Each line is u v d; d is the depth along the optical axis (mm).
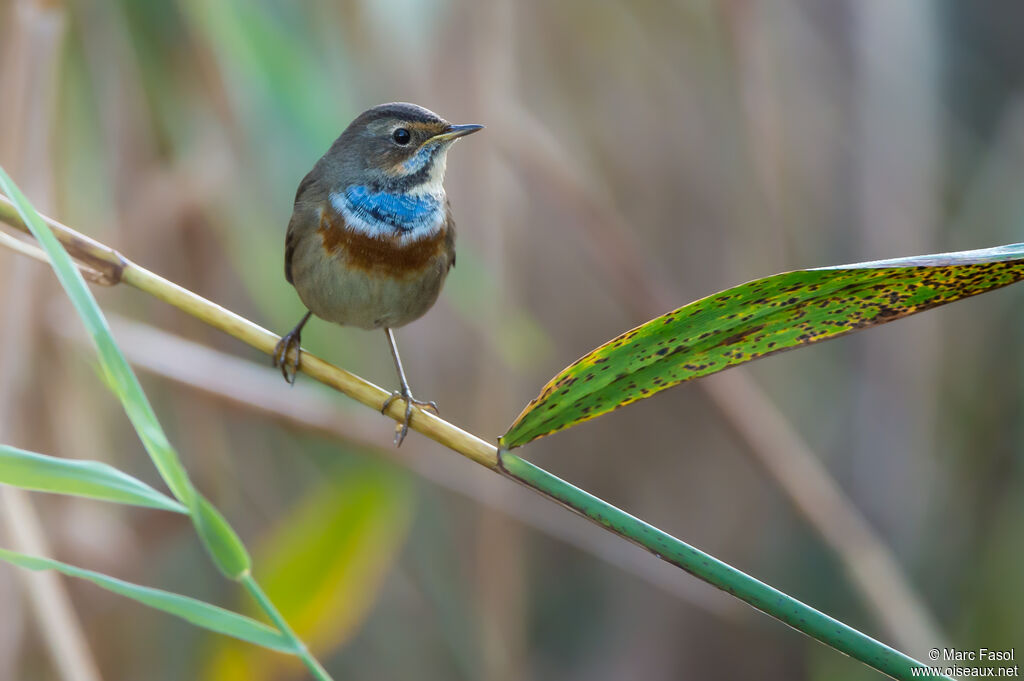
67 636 7387
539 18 11586
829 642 4766
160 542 11188
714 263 12062
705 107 12117
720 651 13047
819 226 11508
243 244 10086
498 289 9727
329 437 9523
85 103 9570
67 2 9164
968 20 13258
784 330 5203
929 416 11312
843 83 11086
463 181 9617
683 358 5246
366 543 9383
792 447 10156
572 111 11914
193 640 11539
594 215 10203
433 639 12336
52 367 9023
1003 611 12062
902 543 11211
